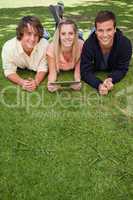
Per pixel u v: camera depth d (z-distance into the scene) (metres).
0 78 3.38
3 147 2.53
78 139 2.61
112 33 3.08
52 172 2.31
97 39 3.20
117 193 2.15
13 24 5.14
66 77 3.37
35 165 2.37
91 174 2.29
